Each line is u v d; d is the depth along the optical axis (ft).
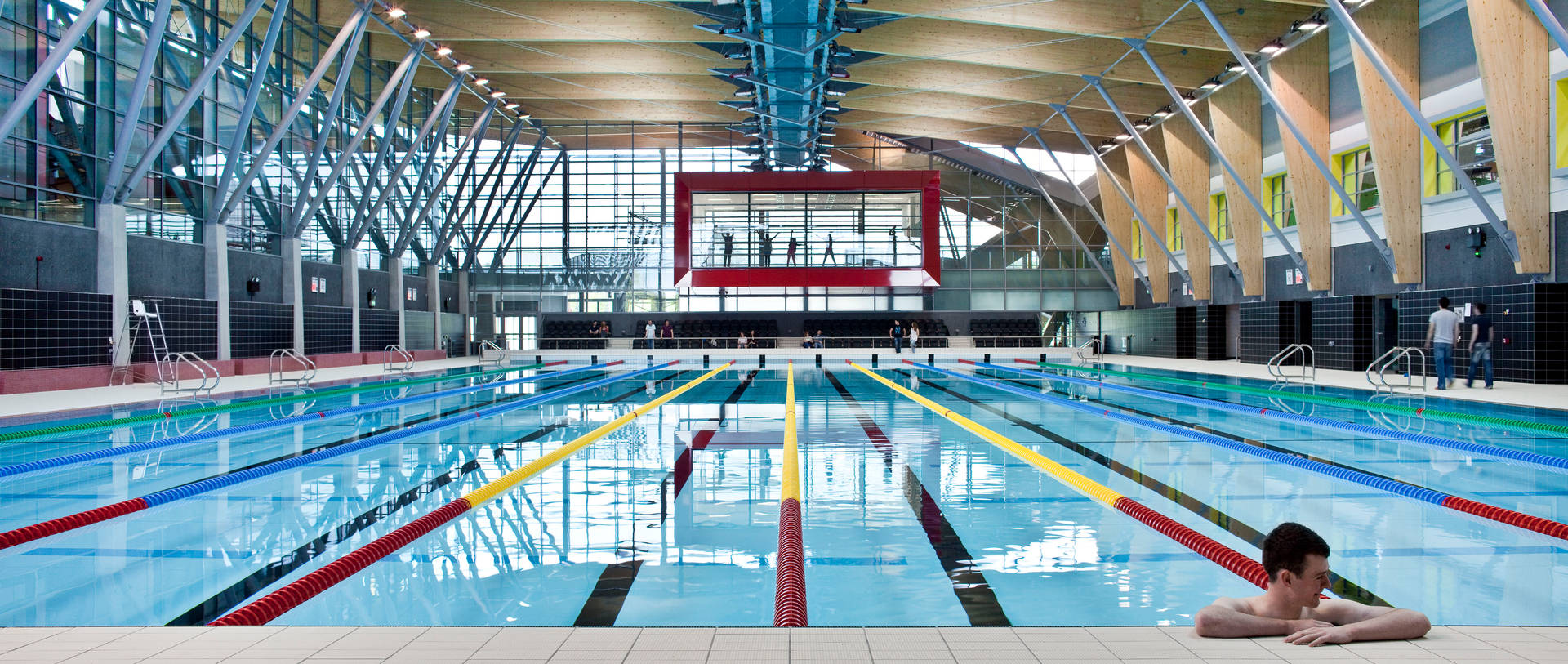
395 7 69.31
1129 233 106.83
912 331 111.45
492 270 120.98
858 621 12.35
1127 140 95.20
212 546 16.72
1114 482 22.85
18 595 13.71
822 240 105.91
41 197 54.29
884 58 81.87
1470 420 36.42
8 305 51.34
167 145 64.23
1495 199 53.52
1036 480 23.63
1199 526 17.89
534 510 20.01
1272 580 9.51
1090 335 121.70
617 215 121.49
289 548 16.61
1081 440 31.40
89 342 56.75
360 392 56.13
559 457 28.17
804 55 69.10
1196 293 91.40
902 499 21.02
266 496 21.68
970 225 120.88
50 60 45.39
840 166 122.83
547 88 92.99
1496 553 15.75
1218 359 92.22
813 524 18.42
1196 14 64.39
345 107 86.63
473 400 50.14
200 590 14.02
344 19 83.25
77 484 23.27
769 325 122.01
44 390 52.70
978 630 9.11
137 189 61.36
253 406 46.01
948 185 120.98
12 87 52.08
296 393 53.72
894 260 105.60
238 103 72.33
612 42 81.46
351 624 12.23
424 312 105.50
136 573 14.98
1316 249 70.49
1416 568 14.76
